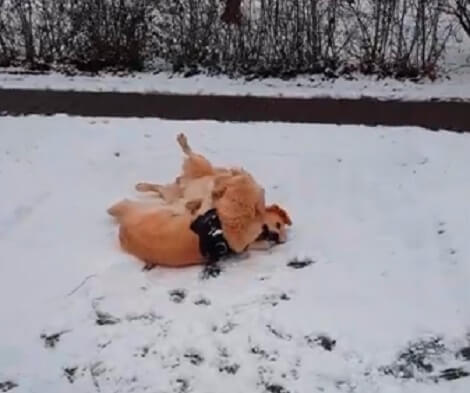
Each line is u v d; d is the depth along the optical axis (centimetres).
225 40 663
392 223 388
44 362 295
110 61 675
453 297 327
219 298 328
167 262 346
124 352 300
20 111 568
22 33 677
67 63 680
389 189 427
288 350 299
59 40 677
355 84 633
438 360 293
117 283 339
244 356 296
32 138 511
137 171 454
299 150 487
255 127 530
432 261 353
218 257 349
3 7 675
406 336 304
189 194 368
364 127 531
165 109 571
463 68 665
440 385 281
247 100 591
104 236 377
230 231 346
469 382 282
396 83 635
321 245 367
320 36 652
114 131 523
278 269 348
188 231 345
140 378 287
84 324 315
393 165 462
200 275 344
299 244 368
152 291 334
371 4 650
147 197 405
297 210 403
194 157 385
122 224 361
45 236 379
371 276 342
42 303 328
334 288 334
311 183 437
